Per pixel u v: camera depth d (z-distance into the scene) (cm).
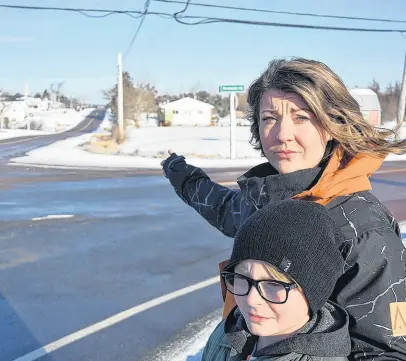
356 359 142
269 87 176
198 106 7912
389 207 1052
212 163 2194
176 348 407
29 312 482
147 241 756
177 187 253
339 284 144
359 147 166
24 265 629
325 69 172
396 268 144
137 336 430
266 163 198
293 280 131
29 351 404
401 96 2678
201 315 476
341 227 149
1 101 9056
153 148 3083
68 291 538
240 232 141
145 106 8400
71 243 742
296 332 137
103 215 960
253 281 135
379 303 140
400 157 2561
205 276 591
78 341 421
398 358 138
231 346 153
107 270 610
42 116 11062
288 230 133
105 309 490
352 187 157
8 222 891
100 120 10019
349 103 173
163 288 550
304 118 171
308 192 161
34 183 1453
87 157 2491
